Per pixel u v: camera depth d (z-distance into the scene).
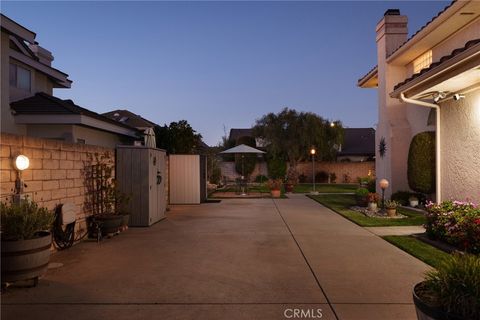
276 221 10.11
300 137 29.45
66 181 6.97
